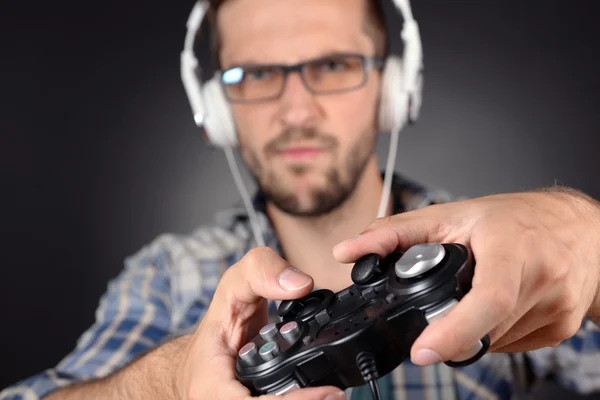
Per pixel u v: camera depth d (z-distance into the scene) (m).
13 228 1.14
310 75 0.67
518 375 0.67
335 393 0.29
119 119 1.13
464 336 0.26
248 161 0.71
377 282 0.32
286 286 0.33
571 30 1.04
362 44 0.69
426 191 0.75
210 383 0.32
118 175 1.13
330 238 0.73
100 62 1.14
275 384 0.30
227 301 0.35
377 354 0.30
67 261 1.13
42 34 1.15
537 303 0.30
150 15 1.13
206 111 0.71
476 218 0.32
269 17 0.68
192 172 1.10
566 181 1.04
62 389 0.48
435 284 0.29
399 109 0.69
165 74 1.12
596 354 0.65
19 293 1.14
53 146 1.14
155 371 0.41
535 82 1.05
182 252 0.79
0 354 1.13
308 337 0.31
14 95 1.15
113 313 0.77
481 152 1.04
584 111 1.04
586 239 0.31
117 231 1.12
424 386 0.65
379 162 1.04
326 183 0.69
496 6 1.05
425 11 1.05
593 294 0.33
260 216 0.77
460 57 1.05
